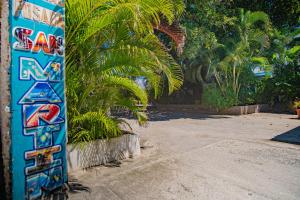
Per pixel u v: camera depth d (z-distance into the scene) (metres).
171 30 6.36
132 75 4.53
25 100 2.73
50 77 3.04
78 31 4.07
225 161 4.42
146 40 4.11
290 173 3.82
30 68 2.78
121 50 3.99
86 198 3.03
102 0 3.76
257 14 12.18
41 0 2.90
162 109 16.64
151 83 4.77
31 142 2.81
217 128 8.18
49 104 3.03
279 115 12.35
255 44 13.05
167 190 3.23
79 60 4.31
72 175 3.78
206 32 11.20
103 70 4.16
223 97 12.99
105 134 4.51
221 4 12.66
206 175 3.74
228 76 13.23
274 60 14.95
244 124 9.10
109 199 3.01
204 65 13.12
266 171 3.90
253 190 3.21
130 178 3.65
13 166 2.63
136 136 4.92
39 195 2.91
